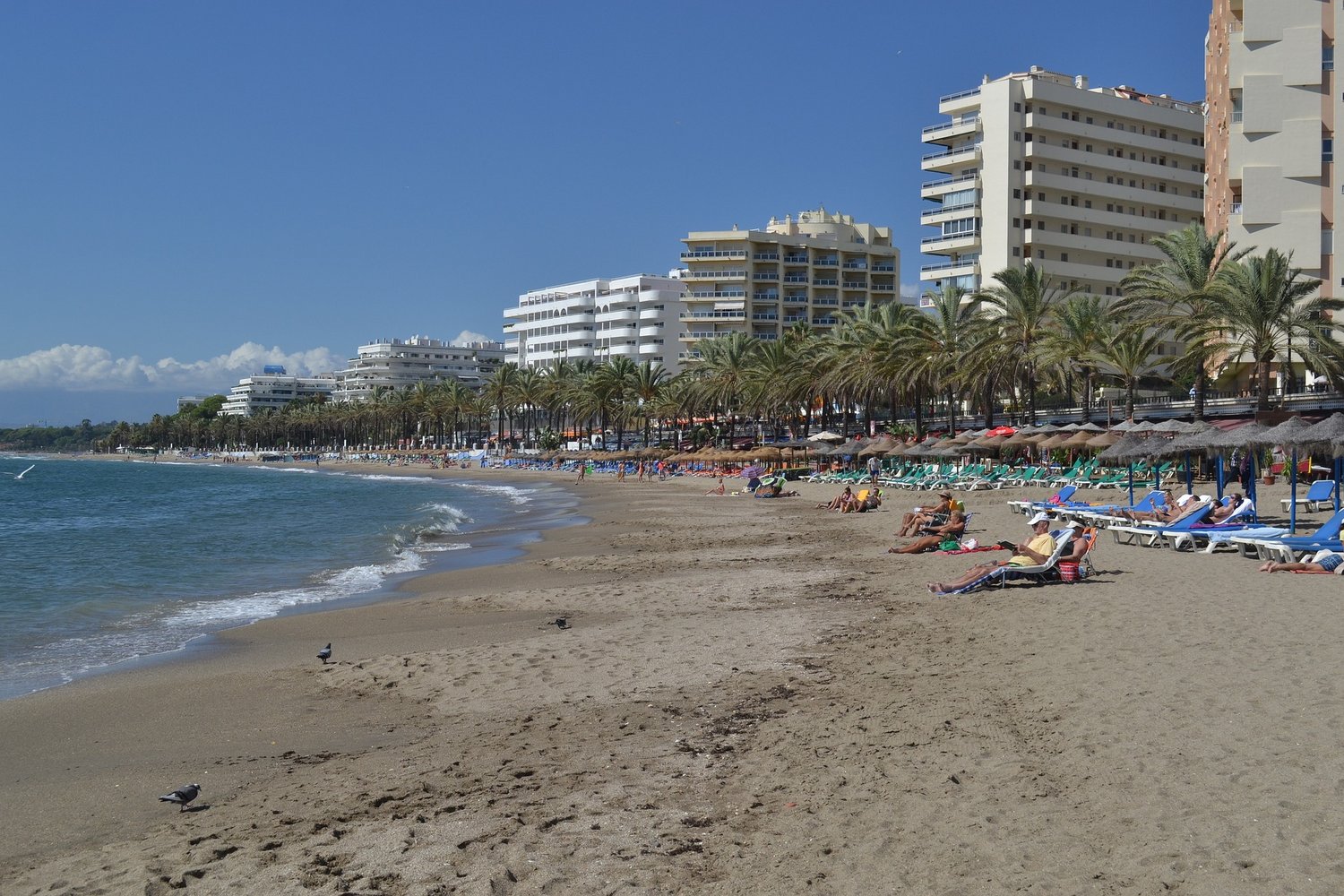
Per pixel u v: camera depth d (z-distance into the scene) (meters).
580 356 166.12
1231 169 65.19
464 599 19.94
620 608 17.78
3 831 7.62
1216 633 11.59
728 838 6.52
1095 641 11.68
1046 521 17.39
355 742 9.75
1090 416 63.53
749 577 21.08
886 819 6.59
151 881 6.29
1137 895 5.27
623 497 62.59
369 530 40.25
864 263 137.38
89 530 43.31
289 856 6.60
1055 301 60.75
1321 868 5.37
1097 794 6.69
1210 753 7.27
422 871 6.22
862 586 18.59
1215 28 72.06
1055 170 90.19
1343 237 62.16
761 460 82.94
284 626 17.59
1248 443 22.64
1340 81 62.81
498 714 10.44
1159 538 21.88
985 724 8.59
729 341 96.19
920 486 50.78
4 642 16.72
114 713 11.48
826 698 10.11
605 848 6.46
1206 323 44.56
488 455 144.00
